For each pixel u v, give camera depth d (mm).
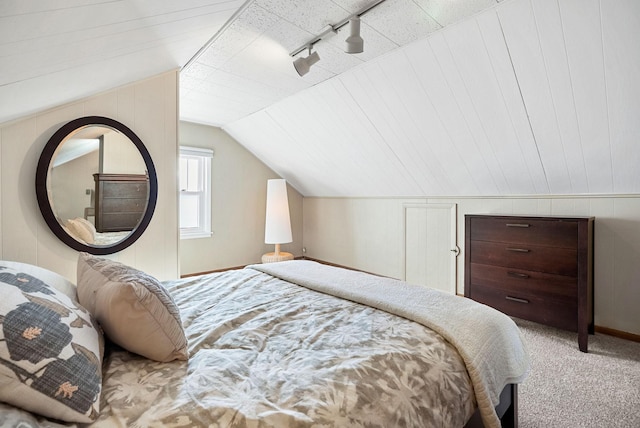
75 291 1229
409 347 1042
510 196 2955
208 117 3850
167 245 2348
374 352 993
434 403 896
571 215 2604
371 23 1856
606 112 1926
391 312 1333
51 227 1858
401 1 1661
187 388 803
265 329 1190
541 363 2020
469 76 2131
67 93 1701
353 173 3918
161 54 1890
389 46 2111
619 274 2381
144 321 895
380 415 794
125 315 879
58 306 802
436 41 2010
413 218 3752
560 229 2246
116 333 914
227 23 1859
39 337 669
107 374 867
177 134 2385
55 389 638
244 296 1580
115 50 1423
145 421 679
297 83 2777
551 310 2297
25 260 1816
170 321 951
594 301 2492
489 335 1186
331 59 2320
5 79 1079
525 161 2537
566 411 1575
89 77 1622
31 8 706
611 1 1484
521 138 2365
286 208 4574
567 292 2223
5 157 1752
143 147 2193
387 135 3014
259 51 2203
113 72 1762
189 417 693
